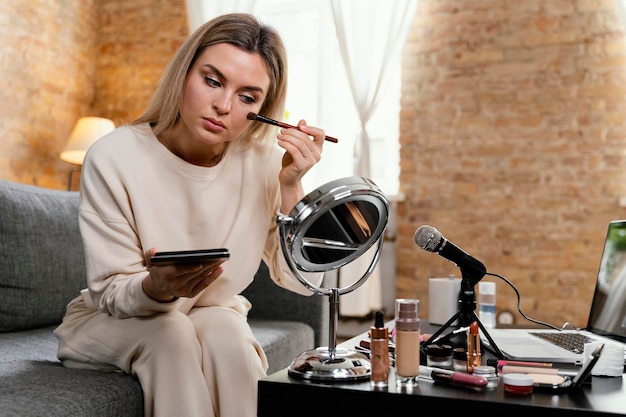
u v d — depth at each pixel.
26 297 1.95
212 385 1.28
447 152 3.74
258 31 1.34
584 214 3.47
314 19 4.14
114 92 4.57
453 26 3.76
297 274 1.11
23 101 3.92
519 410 0.86
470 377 0.96
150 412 1.23
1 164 3.75
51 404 1.09
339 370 1.01
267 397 0.99
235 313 1.42
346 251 1.14
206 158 1.46
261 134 1.54
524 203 3.58
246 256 1.48
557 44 3.56
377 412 0.92
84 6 4.48
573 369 1.14
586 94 3.50
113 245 1.32
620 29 3.46
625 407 0.85
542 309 3.52
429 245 1.27
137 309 1.22
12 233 1.94
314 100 4.13
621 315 1.50
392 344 1.29
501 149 3.63
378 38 3.81
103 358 1.32
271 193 1.54
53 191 2.25
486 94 3.68
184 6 4.43
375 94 3.75
